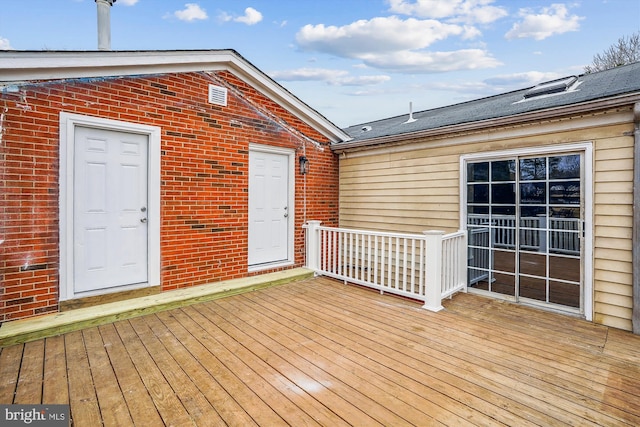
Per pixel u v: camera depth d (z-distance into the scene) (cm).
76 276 371
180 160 443
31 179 338
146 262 422
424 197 527
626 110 338
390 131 604
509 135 428
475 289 470
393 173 570
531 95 511
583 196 370
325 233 566
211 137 473
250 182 531
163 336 320
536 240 409
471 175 471
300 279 541
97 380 240
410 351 290
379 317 376
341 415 201
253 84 521
